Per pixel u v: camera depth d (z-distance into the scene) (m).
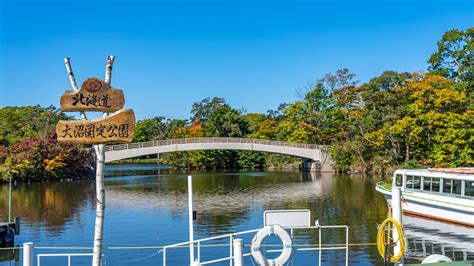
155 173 79.50
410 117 56.31
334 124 79.25
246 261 15.96
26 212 34.28
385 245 12.09
